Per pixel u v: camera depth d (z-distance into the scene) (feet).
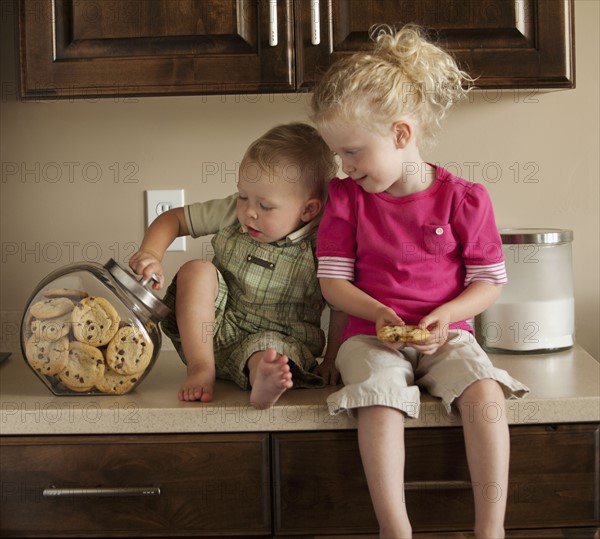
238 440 4.39
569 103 5.82
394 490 4.12
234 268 5.09
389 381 4.25
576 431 4.35
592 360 5.16
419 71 4.56
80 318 4.54
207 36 4.93
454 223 4.72
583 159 5.87
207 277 4.88
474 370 4.28
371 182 4.59
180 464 4.42
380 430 4.17
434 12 4.92
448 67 4.70
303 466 4.39
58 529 4.48
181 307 4.80
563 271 5.41
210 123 5.87
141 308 4.61
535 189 5.89
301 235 5.01
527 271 5.32
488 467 4.13
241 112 5.86
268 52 4.91
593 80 5.81
